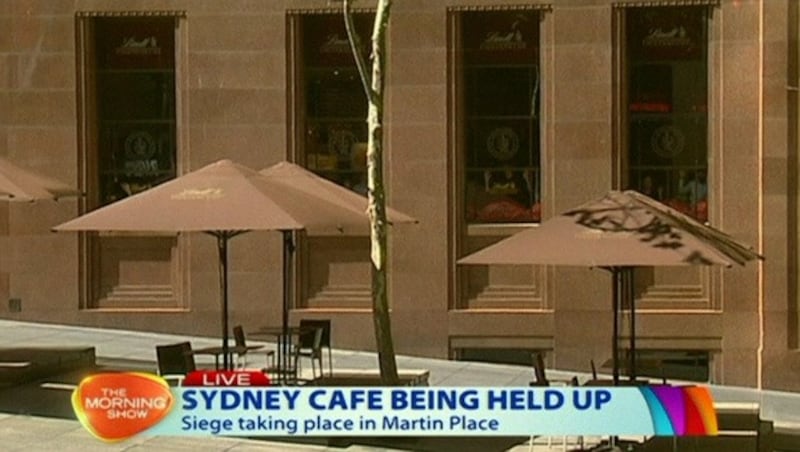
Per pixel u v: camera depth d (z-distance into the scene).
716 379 20.30
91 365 18.17
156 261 21.45
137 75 21.59
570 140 20.48
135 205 14.24
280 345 17.16
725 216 20.22
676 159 20.61
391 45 20.77
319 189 15.83
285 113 21.03
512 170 20.94
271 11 21.03
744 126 20.17
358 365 19.38
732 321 20.17
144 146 21.61
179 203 14.16
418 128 20.73
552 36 20.53
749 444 13.27
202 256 21.17
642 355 20.38
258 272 21.06
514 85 20.94
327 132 21.33
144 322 21.27
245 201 14.13
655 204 13.56
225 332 15.56
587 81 20.44
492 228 20.86
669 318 20.28
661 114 20.66
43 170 21.41
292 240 18.14
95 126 21.61
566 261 12.38
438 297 20.73
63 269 21.45
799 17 19.88
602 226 12.82
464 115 21.00
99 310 21.42
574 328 20.42
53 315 21.52
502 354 20.78
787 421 17.00
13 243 21.56
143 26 21.58
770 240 20.00
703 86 20.56
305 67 21.33
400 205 20.80
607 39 20.34
